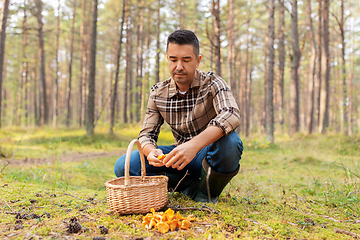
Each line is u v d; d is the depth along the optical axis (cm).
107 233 146
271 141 891
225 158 178
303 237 150
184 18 1800
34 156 591
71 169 422
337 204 223
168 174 221
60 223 162
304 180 339
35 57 2341
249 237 146
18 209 188
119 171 220
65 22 2095
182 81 178
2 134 1132
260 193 265
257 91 3114
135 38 2138
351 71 2042
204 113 193
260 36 2159
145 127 209
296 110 1144
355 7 1862
